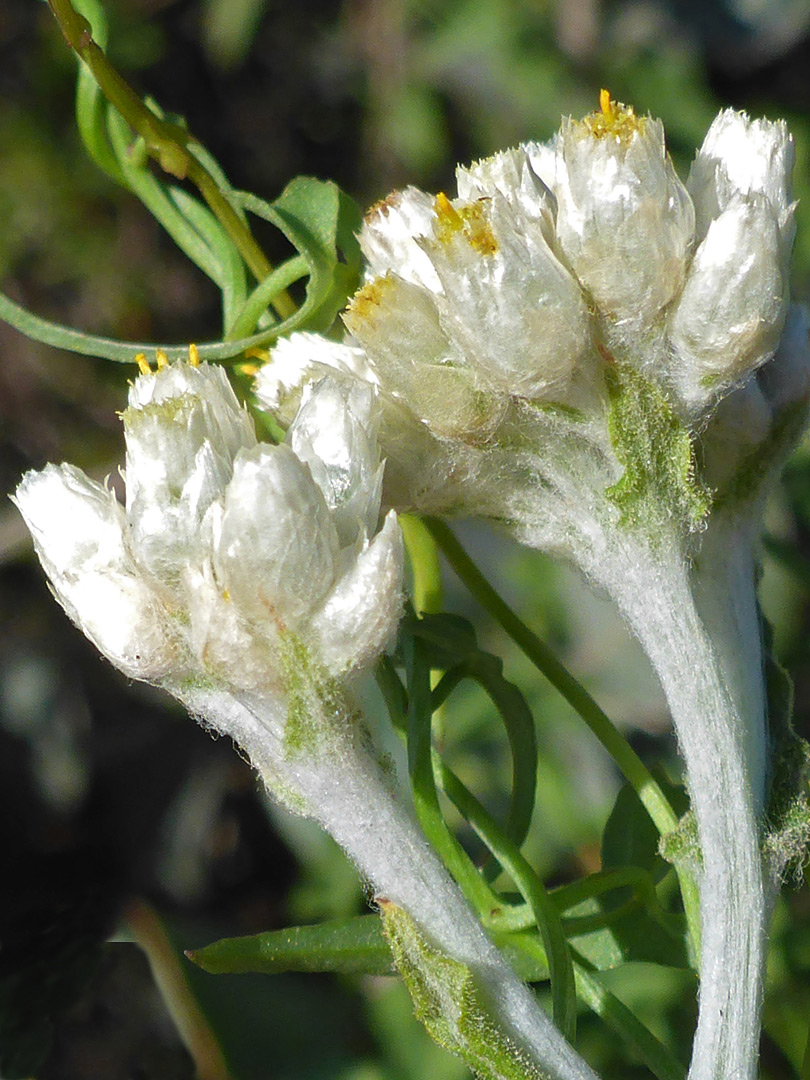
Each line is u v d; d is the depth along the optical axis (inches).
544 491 3.4
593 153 3.3
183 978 4.6
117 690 8.0
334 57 9.2
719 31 8.9
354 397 3.3
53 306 8.8
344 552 3.3
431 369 3.3
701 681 3.4
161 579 3.3
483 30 8.5
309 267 3.9
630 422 3.3
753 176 3.4
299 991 4.8
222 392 3.4
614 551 3.4
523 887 3.6
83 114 4.1
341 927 3.5
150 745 7.9
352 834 3.3
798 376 3.5
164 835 7.7
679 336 3.3
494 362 3.3
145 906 4.7
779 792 3.5
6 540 6.8
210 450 3.3
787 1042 4.1
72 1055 4.5
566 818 5.8
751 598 3.5
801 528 6.1
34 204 8.6
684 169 8.1
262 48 9.2
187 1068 4.6
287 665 3.3
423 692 3.6
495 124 8.7
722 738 3.4
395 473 3.4
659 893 4.3
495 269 3.2
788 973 4.2
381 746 3.4
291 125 9.3
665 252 3.3
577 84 8.5
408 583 4.3
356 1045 4.9
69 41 3.9
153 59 8.9
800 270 7.6
